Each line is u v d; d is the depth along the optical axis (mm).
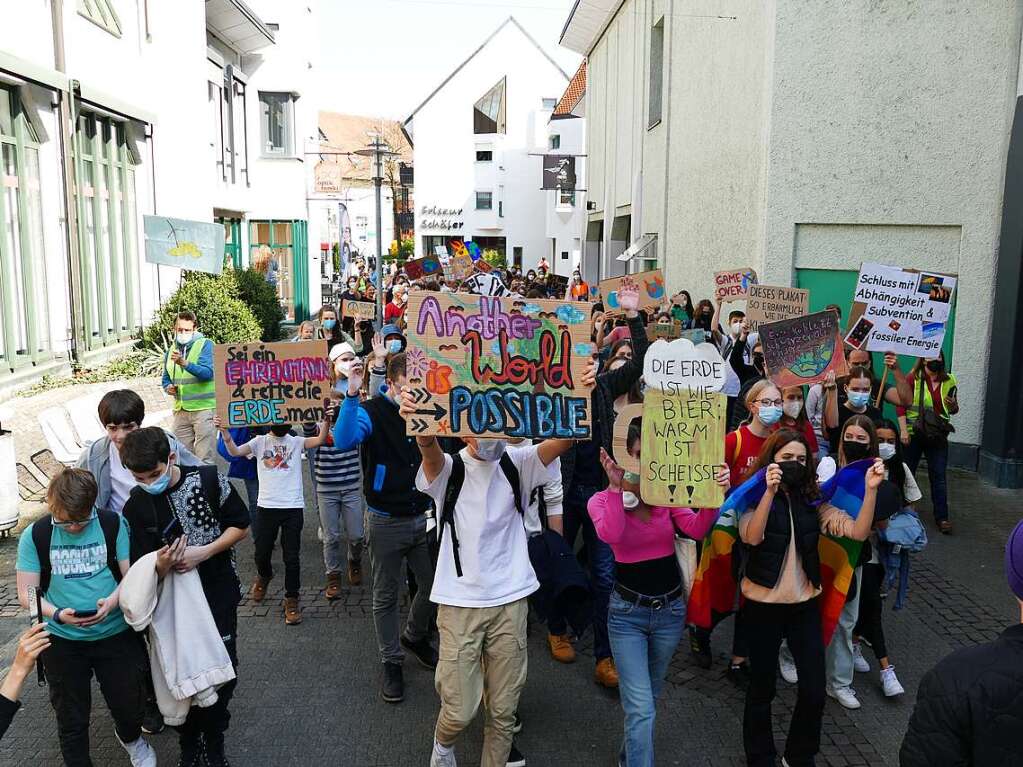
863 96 11195
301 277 27109
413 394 3932
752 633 4508
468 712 4086
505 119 47312
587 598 4934
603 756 4773
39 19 12125
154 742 4883
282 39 25875
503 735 4191
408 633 5637
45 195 12383
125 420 4879
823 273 11781
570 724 5090
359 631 6320
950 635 6352
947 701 2301
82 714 4168
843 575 4578
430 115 47844
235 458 7328
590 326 4016
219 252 13953
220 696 4375
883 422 5594
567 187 32156
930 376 8461
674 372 4086
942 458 8523
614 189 26031
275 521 6453
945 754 2289
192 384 9242
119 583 4102
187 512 4242
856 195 11406
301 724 5055
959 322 11031
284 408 6348
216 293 15867
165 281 17422
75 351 13148
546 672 5746
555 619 4980
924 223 11133
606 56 27812
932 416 8430
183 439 9375
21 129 11586
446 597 4094
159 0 17156
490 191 48188
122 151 15555
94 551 4082
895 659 5973
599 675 5531
